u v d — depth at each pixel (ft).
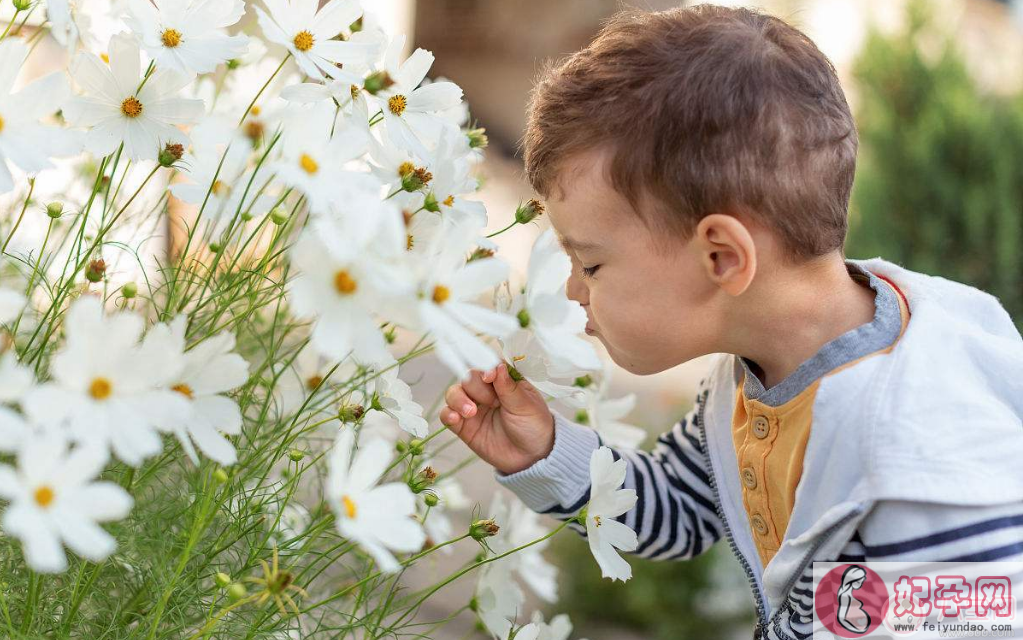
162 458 2.49
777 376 3.11
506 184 12.02
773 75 2.87
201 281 2.64
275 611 2.34
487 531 2.60
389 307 1.79
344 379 2.94
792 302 2.97
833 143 2.92
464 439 3.32
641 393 10.23
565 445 3.28
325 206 1.90
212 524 2.53
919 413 2.69
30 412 1.61
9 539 2.13
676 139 2.79
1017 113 10.01
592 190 2.90
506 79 17.03
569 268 2.32
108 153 2.32
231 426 1.96
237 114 2.99
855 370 2.86
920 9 10.75
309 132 2.14
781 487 3.11
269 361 2.54
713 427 3.62
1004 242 9.82
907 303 3.09
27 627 2.03
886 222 10.18
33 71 4.22
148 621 2.28
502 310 2.46
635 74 2.86
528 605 7.59
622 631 7.78
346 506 1.86
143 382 1.71
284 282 2.44
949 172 10.04
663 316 2.95
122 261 3.55
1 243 2.77
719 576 7.85
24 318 2.72
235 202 2.39
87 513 1.57
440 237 1.94
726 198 2.80
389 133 2.57
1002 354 2.87
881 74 10.50
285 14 2.47
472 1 17.13
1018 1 15.24
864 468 2.73
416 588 4.96
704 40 2.90
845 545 2.83
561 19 17.13
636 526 3.68
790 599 3.02
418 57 2.69
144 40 2.24
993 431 2.64
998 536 2.53
